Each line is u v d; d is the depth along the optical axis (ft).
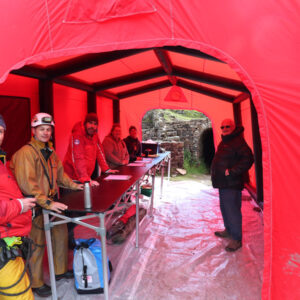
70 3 6.84
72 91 17.79
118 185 10.22
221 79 17.16
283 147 6.21
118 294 8.52
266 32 6.12
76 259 8.46
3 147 12.25
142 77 19.48
